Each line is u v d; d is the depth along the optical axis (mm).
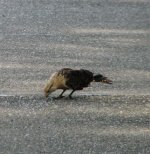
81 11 23547
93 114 12680
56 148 11023
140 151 11086
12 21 21469
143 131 11961
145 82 15219
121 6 24766
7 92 13945
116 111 12922
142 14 23625
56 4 24547
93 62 16844
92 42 19016
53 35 19688
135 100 13711
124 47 18641
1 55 17031
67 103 13227
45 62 16531
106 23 21859
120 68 16391
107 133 11773
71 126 12031
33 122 12164
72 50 17906
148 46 18891
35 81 14859
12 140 11305
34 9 23500
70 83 13328
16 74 15336
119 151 11039
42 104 13133
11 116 12438
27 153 10797
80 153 10867
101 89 14398
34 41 18797
